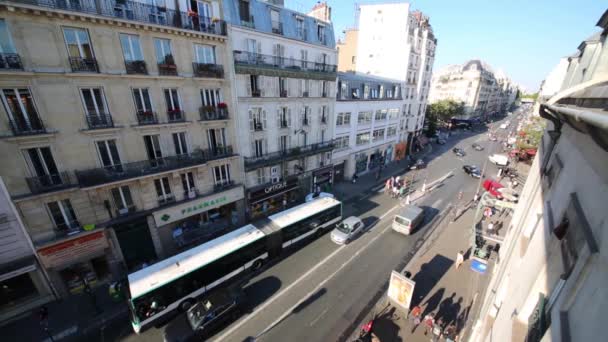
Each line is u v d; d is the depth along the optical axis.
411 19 36.88
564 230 3.79
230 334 12.22
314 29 23.36
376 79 34.09
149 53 14.65
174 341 11.21
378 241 19.70
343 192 28.97
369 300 14.16
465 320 12.77
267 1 21.27
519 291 5.23
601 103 3.14
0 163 11.61
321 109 25.89
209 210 20.09
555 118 6.09
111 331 12.50
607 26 5.42
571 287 2.93
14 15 10.92
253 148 21.22
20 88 11.61
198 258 14.05
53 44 11.97
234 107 18.86
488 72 84.94
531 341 3.72
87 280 14.82
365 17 38.78
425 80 43.38
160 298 12.41
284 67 21.11
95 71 13.16
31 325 12.70
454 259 17.61
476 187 30.47
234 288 13.67
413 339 11.95
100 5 12.77
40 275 13.34
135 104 14.77
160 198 16.86
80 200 13.93
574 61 9.16
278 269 16.58
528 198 9.23
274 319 13.00
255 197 22.00
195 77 16.42
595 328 2.04
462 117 76.62
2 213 11.95
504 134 64.31
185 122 16.58
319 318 13.07
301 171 25.69
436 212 24.33
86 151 13.69
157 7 14.46
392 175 34.69
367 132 33.59
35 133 12.09
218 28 16.94
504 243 11.95
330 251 18.45
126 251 15.95
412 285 12.39
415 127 44.50
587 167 3.71
